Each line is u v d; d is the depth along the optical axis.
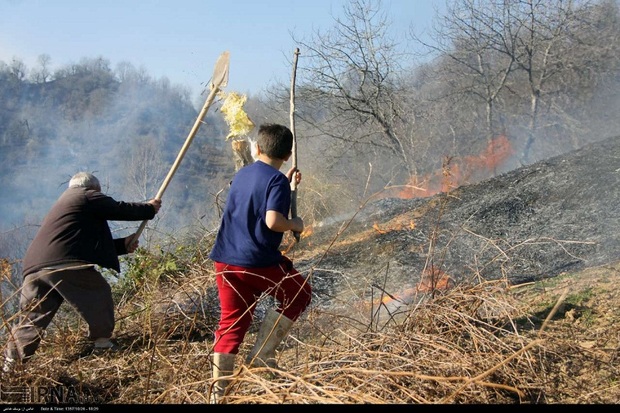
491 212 7.47
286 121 17.94
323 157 16.94
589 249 5.84
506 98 17.94
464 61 17.84
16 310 4.93
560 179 7.95
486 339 3.66
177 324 4.99
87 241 4.65
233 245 3.82
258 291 3.93
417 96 18.95
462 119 18.19
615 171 7.63
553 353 3.66
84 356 4.85
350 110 16.48
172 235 7.15
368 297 5.55
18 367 4.01
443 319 4.00
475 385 3.25
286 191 3.79
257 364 3.82
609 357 3.65
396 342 3.67
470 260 6.14
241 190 3.84
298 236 4.07
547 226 6.67
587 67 16.77
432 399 3.21
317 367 3.67
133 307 5.80
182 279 5.98
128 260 6.64
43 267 4.52
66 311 5.94
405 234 7.39
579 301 4.59
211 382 3.46
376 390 3.23
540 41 16.81
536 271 5.61
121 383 4.18
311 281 6.36
